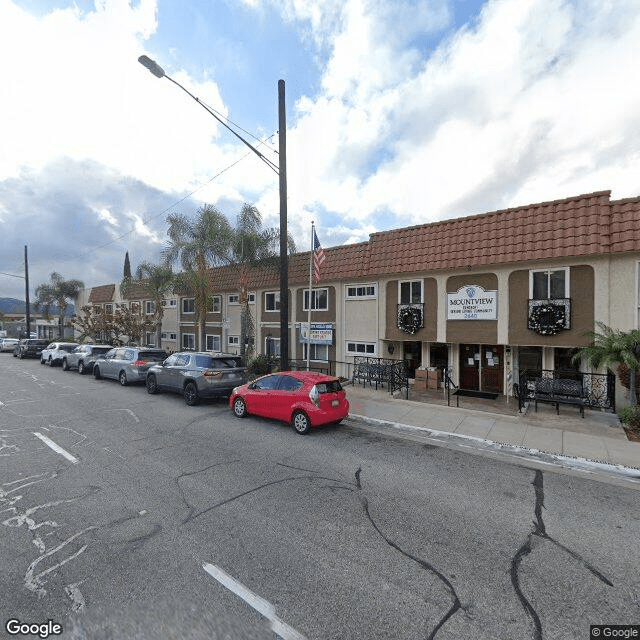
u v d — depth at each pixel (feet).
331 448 27.04
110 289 119.03
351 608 11.32
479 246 44.45
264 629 10.48
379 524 16.38
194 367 41.73
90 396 46.24
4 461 23.67
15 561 13.43
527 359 45.19
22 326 219.20
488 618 11.00
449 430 30.78
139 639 10.11
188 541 14.83
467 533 15.74
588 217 38.19
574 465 23.98
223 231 63.98
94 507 17.62
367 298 55.67
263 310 70.64
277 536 15.29
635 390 34.19
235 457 24.88
